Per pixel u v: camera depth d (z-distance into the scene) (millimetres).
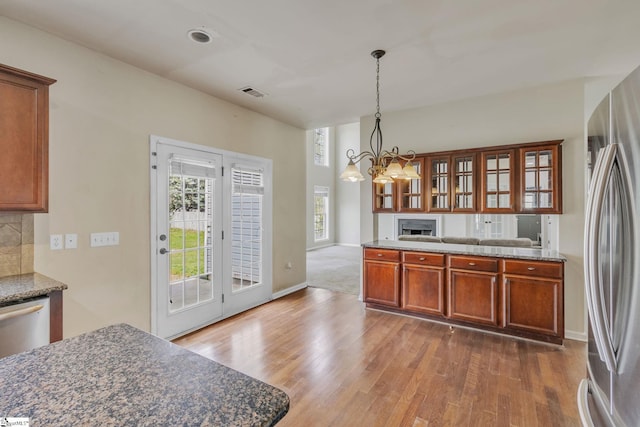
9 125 1912
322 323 3504
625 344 1094
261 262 4258
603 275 1290
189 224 3328
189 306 3301
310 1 1955
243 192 3988
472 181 3631
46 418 680
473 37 2389
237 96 3598
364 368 2523
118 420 675
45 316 1875
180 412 704
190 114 3324
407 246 3730
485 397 2145
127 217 2793
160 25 2215
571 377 2387
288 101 3777
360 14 2094
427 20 2166
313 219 9984
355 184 10805
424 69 2941
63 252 2406
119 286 2738
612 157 1209
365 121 4410
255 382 834
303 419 1931
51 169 2334
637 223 1030
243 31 2291
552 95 3303
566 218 3205
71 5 1987
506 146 3385
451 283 3346
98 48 2529
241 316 3750
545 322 2902
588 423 1439
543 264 2908
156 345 1057
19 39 2180
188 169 3305
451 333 3217
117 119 2723
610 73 3043
